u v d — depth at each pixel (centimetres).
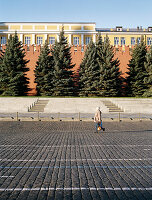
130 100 2877
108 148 699
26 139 883
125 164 510
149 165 502
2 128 1302
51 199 318
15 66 3256
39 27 5134
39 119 1759
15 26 5122
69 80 3266
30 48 3953
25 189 356
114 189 356
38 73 3356
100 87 3353
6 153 620
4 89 3241
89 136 983
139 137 950
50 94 3331
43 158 563
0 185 374
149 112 2473
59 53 3284
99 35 3591
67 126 1416
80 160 545
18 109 2486
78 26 5172
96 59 3378
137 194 337
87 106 2558
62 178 410
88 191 348
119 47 4075
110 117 1934
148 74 3419
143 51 3534
